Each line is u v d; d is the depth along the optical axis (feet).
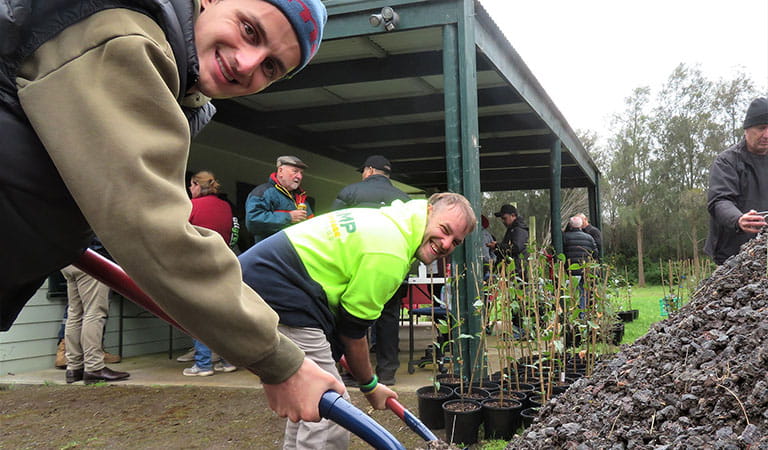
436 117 26.40
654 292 61.11
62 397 15.06
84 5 2.74
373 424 3.27
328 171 35.32
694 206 99.86
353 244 6.67
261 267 6.73
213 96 3.60
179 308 2.73
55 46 2.75
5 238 2.92
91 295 16.63
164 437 11.51
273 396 3.32
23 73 2.78
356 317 6.76
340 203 15.67
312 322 6.75
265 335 2.98
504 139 30.71
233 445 10.96
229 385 15.90
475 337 13.96
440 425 11.56
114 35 2.68
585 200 90.79
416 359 19.16
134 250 2.59
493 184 44.73
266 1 3.40
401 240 6.81
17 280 3.17
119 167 2.55
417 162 37.52
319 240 6.78
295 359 3.21
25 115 2.79
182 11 3.14
